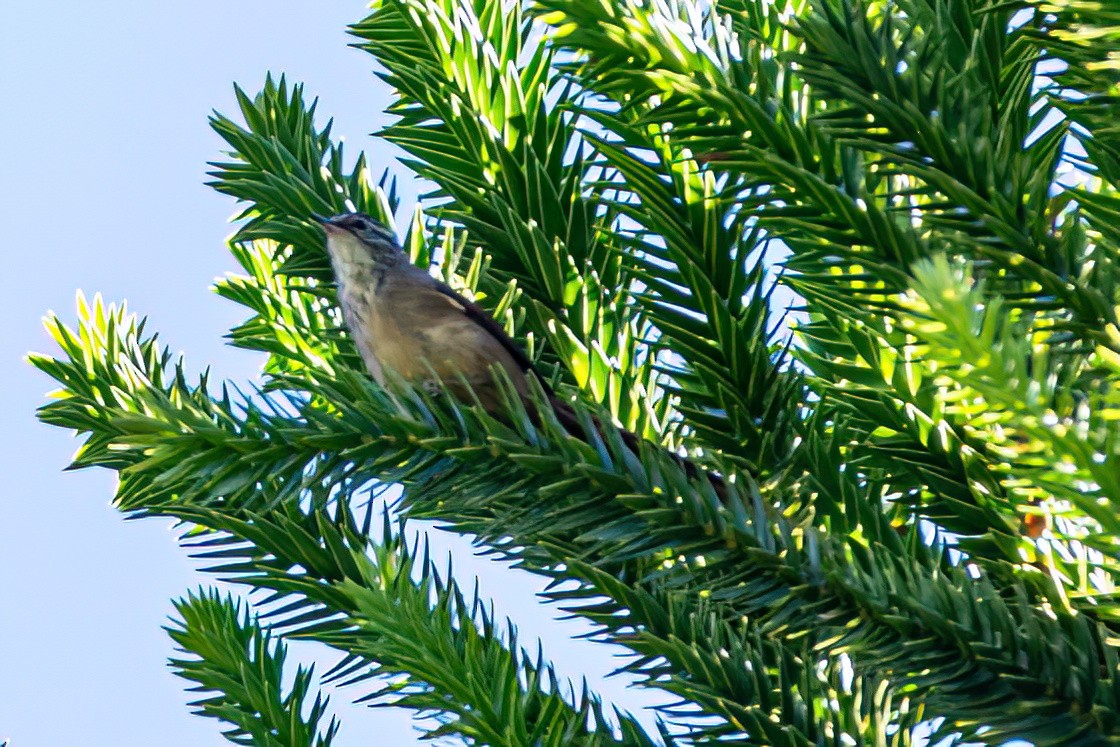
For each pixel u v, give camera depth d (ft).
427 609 17.10
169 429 18.70
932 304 11.23
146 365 22.79
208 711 18.88
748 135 18.79
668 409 23.57
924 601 15.44
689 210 21.72
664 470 17.58
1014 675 14.83
